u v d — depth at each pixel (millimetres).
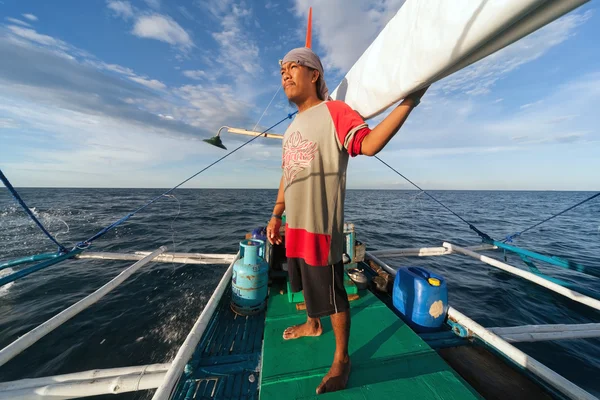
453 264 7500
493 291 5555
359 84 1520
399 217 19141
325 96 1666
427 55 826
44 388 1876
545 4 521
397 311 2723
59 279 6609
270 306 2645
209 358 2121
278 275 3258
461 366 1994
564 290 4062
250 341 2338
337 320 1499
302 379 1585
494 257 8516
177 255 4746
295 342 1977
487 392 1755
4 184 2467
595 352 3492
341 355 1526
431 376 1560
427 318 2434
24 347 2119
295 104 1621
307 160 1373
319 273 1404
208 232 12641
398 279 2752
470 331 2330
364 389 1438
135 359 3664
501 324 4309
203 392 1800
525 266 7664
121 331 4277
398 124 958
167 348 3891
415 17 909
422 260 7918
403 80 984
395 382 1507
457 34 693
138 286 6082
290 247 1525
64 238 11195
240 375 1948
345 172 1400
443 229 14117
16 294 5781
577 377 3111
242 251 3424
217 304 2844
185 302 5301
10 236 11555
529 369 1870
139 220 16031
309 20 2738
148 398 2947
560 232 14383
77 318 4656
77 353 3758
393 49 1084
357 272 3115
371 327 2203
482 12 610
